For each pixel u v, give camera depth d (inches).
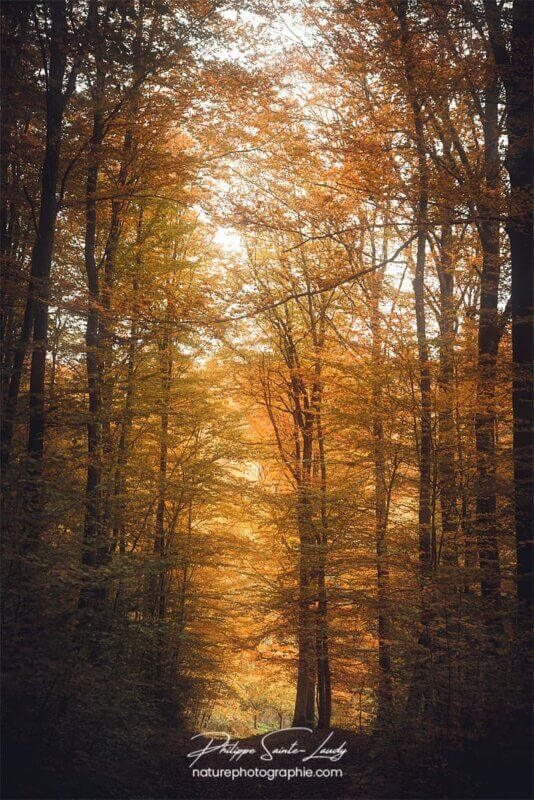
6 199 472.1
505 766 287.6
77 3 424.8
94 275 520.4
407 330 483.8
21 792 262.4
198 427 666.2
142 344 555.2
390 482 488.7
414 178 413.7
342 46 437.1
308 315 689.6
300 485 608.1
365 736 506.0
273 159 516.1
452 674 366.0
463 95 431.2
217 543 630.5
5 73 420.2
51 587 319.3
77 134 481.1
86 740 327.0
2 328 477.7
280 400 705.0
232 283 658.2
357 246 579.5
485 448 430.9
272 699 919.7
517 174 407.8
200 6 455.2
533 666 326.6
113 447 542.9
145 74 447.2
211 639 655.1
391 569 482.3
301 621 544.7
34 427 407.8
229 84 455.2
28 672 280.7
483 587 410.9
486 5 418.6
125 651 436.1
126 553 506.9
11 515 321.4
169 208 619.8
